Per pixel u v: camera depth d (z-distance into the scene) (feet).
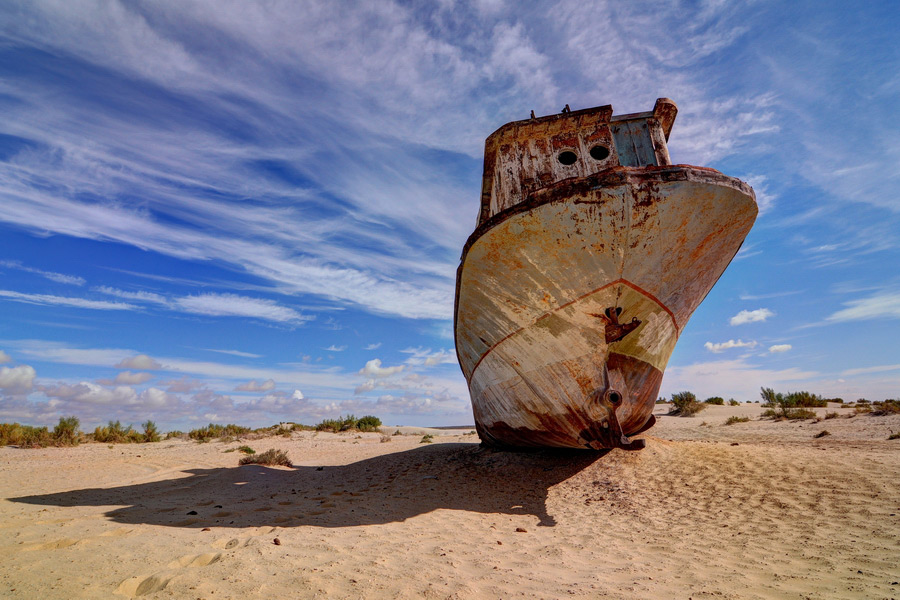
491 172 27.04
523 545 14.24
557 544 14.42
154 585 9.30
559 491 23.08
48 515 16.92
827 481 18.98
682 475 22.62
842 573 10.54
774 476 20.61
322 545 12.87
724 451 25.98
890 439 33.40
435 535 15.37
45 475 28.84
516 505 21.31
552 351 22.62
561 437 24.63
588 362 22.13
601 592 9.64
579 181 19.01
